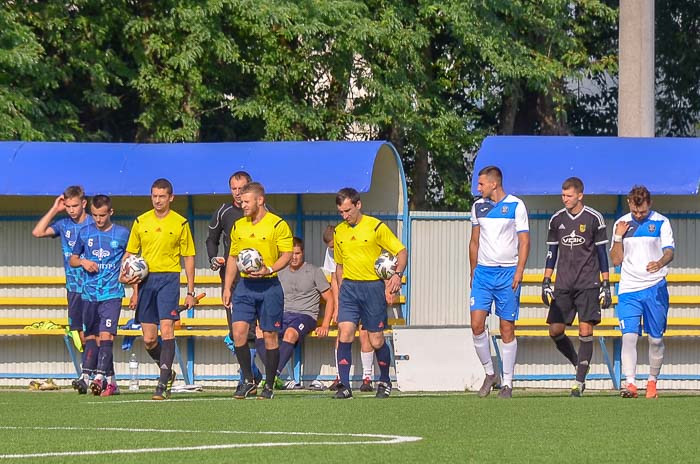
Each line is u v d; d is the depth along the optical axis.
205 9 69.50
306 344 52.88
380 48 74.62
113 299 42.59
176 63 68.69
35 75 66.62
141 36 71.31
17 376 54.44
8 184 51.59
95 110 75.56
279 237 38.84
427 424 30.22
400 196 54.03
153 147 52.91
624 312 41.91
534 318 53.47
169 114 71.38
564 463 23.00
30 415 33.19
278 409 34.59
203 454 23.98
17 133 65.88
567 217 42.91
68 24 69.81
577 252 42.78
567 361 53.53
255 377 48.62
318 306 49.84
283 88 73.12
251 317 39.44
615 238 42.03
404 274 53.78
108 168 52.03
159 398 40.03
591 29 84.44
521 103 88.19
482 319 41.03
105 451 24.52
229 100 72.62
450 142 77.88
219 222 44.75
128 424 30.50
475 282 41.19
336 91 75.56
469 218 55.03
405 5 77.38
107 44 72.50
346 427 29.53
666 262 41.59
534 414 33.00
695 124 91.44
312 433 28.08
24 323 54.16
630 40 61.88
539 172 51.50
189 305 41.38
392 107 74.25
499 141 52.97
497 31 76.00
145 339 41.41
